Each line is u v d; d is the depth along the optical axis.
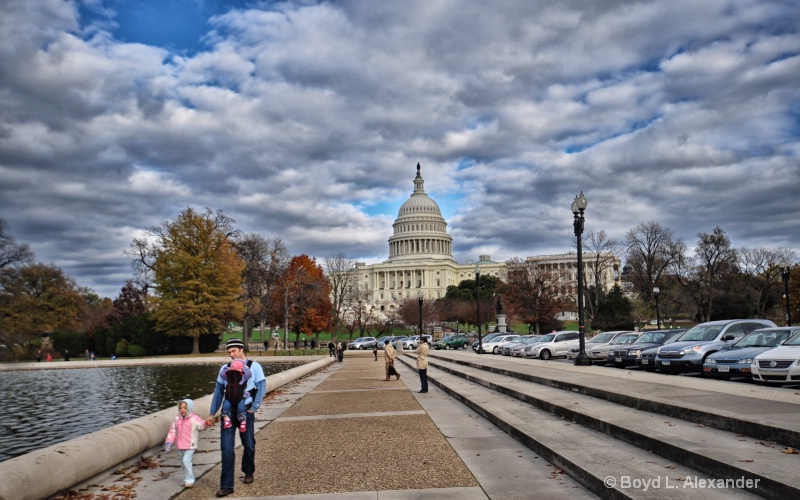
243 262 76.81
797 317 76.38
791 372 15.95
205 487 9.70
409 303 125.50
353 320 113.75
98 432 11.10
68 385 40.00
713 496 7.03
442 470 10.02
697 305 85.88
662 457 9.20
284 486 9.38
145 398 32.28
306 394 24.48
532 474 9.49
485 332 114.69
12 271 48.78
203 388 37.25
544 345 41.72
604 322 81.12
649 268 88.44
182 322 71.44
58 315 75.19
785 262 94.94
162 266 72.38
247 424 9.61
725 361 18.84
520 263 107.94
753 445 8.80
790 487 6.44
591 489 8.30
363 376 34.56
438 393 23.25
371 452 11.78
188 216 73.06
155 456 12.40
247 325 86.94
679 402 12.18
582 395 16.56
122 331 79.31
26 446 19.55
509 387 19.52
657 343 27.64
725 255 86.00
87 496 9.27
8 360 48.75
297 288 83.75
